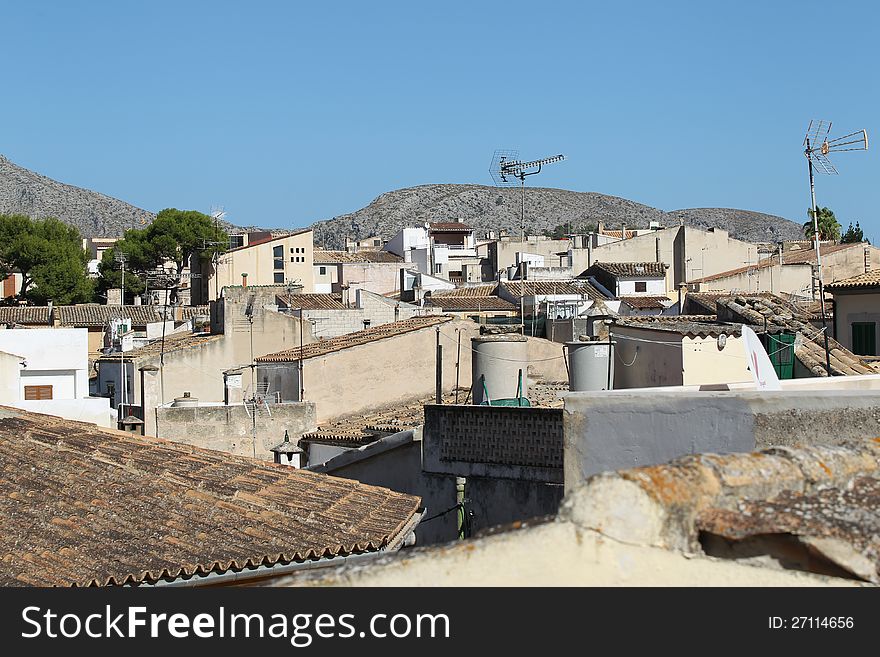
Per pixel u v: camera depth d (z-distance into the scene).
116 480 14.65
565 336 40.47
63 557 12.05
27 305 92.38
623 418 11.38
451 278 101.62
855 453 5.63
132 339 56.69
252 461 16.44
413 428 24.16
